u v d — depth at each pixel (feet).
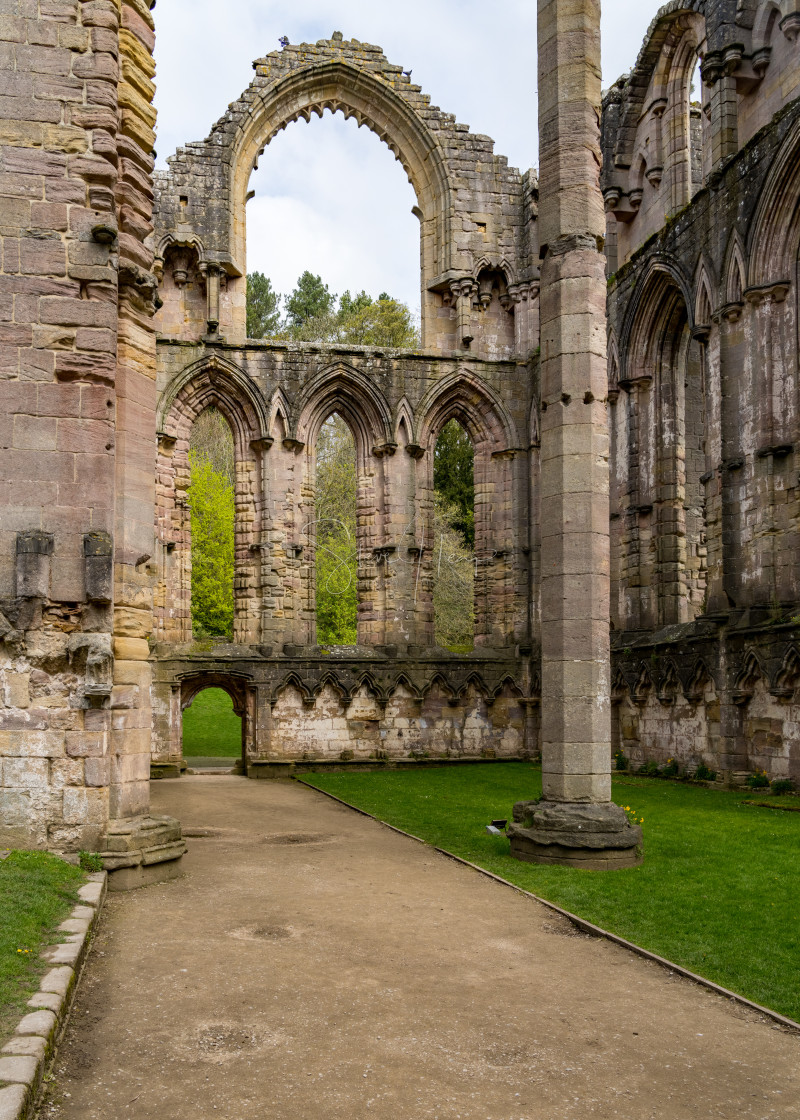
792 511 81.92
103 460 46.01
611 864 49.65
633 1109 23.36
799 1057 26.68
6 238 46.03
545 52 57.31
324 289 260.83
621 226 118.52
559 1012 29.68
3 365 45.37
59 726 44.37
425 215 125.70
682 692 94.43
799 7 84.53
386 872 49.55
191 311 117.08
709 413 91.45
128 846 44.57
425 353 120.78
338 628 178.09
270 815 73.00
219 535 179.73
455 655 118.32
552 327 55.52
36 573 44.34
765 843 55.21
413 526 119.24
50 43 47.37
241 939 36.37
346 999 30.17
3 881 37.19
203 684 113.50
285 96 121.70
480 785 93.30
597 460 54.24
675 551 106.22
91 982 30.89
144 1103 22.81
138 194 51.44
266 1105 22.91
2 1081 20.57
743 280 85.97
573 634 53.31
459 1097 23.67
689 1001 30.94
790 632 76.84
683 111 107.34
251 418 116.78
